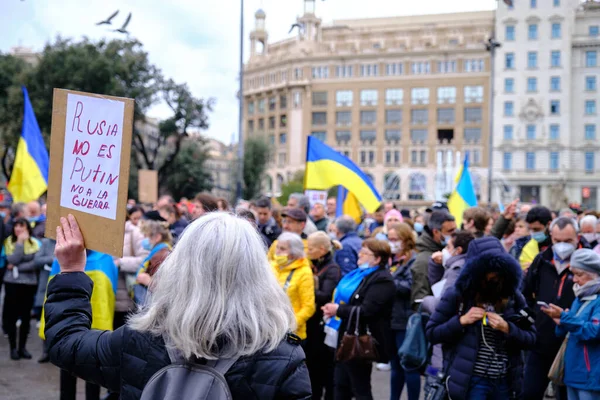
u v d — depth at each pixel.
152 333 1.91
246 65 96.69
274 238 8.76
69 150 2.40
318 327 6.25
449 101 82.56
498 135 76.94
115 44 34.78
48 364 8.28
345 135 86.50
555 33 74.75
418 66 84.00
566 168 74.25
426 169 83.06
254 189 60.09
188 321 1.78
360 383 5.53
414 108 83.88
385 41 89.38
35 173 12.09
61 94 2.43
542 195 75.06
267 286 1.92
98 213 2.29
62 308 2.22
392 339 6.41
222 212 2.03
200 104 39.00
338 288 5.80
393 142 84.56
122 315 6.81
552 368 4.96
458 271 5.32
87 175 2.34
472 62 81.75
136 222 9.20
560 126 74.56
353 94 85.94
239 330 1.82
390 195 83.38
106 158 2.29
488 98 80.94
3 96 36.28
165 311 1.89
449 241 5.82
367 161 85.50
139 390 1.89
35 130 12.24
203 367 1.81
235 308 1.83
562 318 4.60
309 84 86.88
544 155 75.06
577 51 75.31
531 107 75.25
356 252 7.69
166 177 50.69
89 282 2.32
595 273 4.62
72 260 2.35
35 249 8.63
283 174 88.62
